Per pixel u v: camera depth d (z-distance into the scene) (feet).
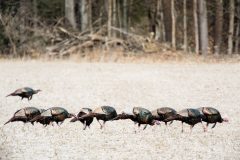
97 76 241.35
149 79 229.45
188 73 252.01
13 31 368.27
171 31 412.16
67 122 132.98
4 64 305.73
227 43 443.32
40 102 169.89
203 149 107.04
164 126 127.95
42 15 425.69
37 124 130.62
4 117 143.13
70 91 195.21
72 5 396.37
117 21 456.86
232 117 141.28
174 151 105.60
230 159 99.86
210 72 256.73
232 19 410.11
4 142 113.91
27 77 239.30
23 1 399.44
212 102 168.86
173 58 334.65
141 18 463.42
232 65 295.69
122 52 346.54
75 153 104.47
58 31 371.35
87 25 415.03
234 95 183.83
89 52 341.41
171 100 173.99
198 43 403.34
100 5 450.71
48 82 220.84
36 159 100.37
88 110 108.88
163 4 411.34
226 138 116.57
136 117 108.88
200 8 393.91
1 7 396.37
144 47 352.08
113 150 106.52
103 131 123.34
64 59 336.49
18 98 177.99
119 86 207.82
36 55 351.67
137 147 108.88
